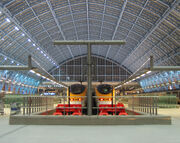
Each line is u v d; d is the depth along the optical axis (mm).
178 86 43969
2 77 45375
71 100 18703
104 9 38406
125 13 37188
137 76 28344
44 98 18547
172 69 20297
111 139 8266
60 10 37969
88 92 13125
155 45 42906
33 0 31156
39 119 12117
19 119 12234
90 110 12859
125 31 45375
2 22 31266
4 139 8242
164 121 12266
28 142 7746
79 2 36719
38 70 22344
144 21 36688
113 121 11977
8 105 33875
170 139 8289
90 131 9953
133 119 12070
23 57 49719
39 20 37375
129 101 23609
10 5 29250
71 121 12008
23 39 41625
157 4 30141
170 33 34906
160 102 34531
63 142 7766
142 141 7938
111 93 19016
